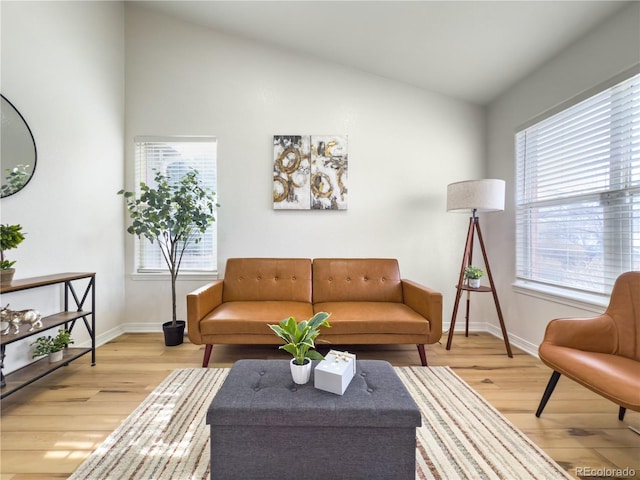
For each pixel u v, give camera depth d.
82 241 2.42
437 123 2.99
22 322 1.69
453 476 1.17
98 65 2.58
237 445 1.06
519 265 2.62
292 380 1.26
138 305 2.94
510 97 2.70
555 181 2.27
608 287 1.88
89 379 1.97
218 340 2.11
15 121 1.89
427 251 3.00
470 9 1.95
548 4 1.78
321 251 2.97
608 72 1.82
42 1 2.07
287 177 2.94
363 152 2.97
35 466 1.23
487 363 2.24
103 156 2.64
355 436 1.07
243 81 2.93
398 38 2.40
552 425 1.50
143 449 1.32
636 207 1.72
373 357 2.35
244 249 2.96
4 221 1.83
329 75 2.95
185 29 2.91
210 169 2.98
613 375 1.22
